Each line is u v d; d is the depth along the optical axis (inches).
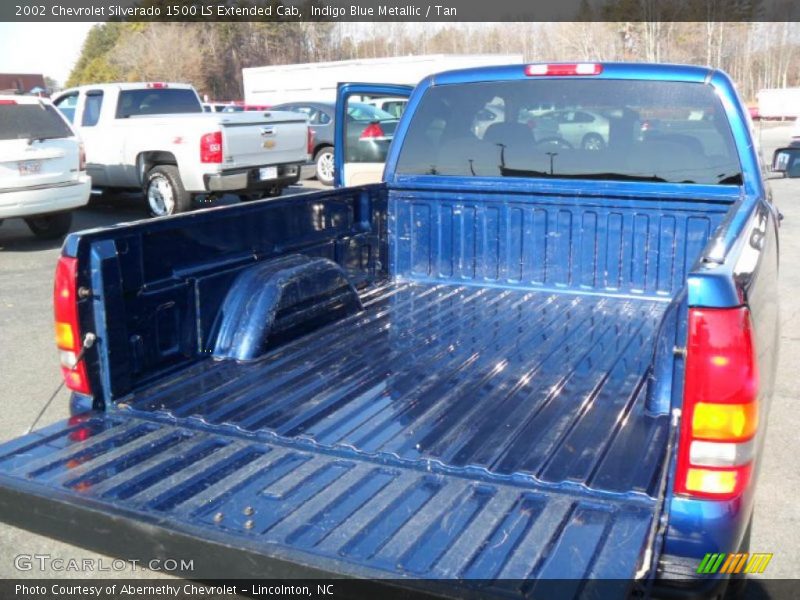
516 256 176.7
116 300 115.9
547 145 169.6
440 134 178.7
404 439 106.5
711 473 78.4
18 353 236.8
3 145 363.6
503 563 77.0
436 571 75.9
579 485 92.3
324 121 609.0
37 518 92.6
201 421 112.3
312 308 151.3
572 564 76.6
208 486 93.7
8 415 189.2
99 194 506.6
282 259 151.6
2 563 130.0
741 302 76.9
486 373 129.6
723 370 76.4
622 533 81.8
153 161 460.4
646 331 148.2
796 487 150.9
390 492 92.1
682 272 163.6
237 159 437.7
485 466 98.0
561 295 173.5
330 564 77.3
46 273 342.0
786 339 243.4
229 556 81.4
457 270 182.5
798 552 129.3
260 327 137.6
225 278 138.6
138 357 121.3
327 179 616.1
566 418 111.6
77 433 108.5
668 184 159.9
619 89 160.7
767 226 115.6
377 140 255.6
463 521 85.1
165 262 125.2
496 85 170.6
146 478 95.7
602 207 166.9
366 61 874.1
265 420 112.9
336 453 103.0
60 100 508.7
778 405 191.3
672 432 84.7
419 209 183.3
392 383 126.1
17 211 371.6
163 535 84.6
